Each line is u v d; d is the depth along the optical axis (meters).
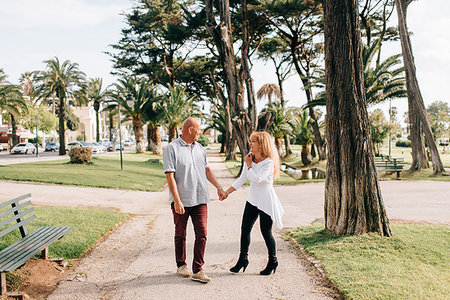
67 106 82.50
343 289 3.68
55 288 3.91
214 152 54.66
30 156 35.72
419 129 19.38
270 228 4.27
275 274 4.30
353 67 5.61
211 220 7.77
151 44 39.81
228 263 4.74
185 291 3.79
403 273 4.05
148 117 39.22
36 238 4.60
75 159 20.67
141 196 11.62
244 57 19.20
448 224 6.73
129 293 3.76
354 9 5.60
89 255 5.16
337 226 5.74
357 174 5.59
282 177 19.34
